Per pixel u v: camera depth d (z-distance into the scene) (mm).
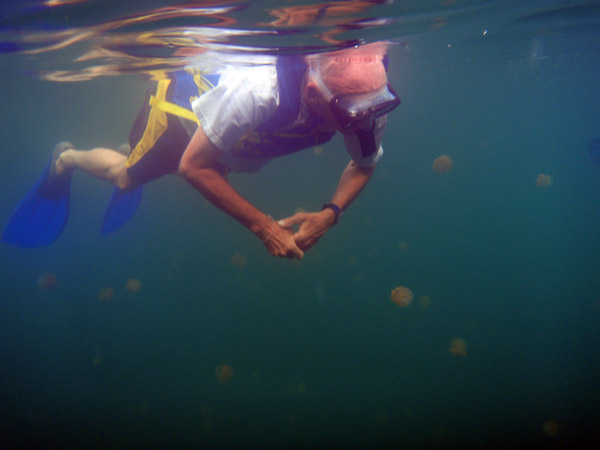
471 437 2723
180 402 3691
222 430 3084
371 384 3865
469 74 8984
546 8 3113
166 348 5445
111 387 4141
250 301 8312
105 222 2736
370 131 1544
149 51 2684
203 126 1441
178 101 1835
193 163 1492
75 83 6133
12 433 3166
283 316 7000
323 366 4445
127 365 4801
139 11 1932
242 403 3602
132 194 2799
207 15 2010
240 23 2133
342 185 1783
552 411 3004
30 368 4848
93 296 10203
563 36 4926
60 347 5719
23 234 2652
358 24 2381
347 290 8719
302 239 1637
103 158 2396
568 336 4781
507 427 2812
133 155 2109
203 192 1526
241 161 1771
